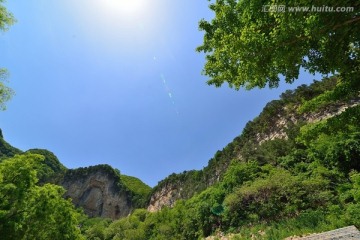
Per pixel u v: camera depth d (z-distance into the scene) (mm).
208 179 69812
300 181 25000
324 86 43531
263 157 40531
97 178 139500
